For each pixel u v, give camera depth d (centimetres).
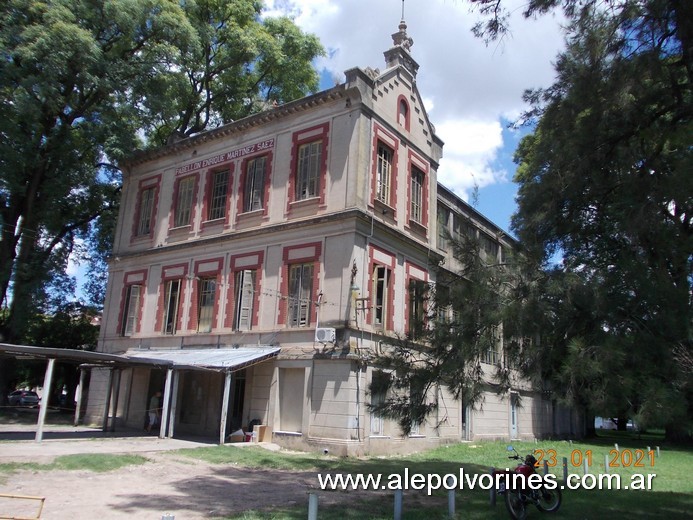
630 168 865
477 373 999
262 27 3322
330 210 1977
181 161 2592
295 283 2030
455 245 1009
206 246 2339
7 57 2342
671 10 793
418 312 1070
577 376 716
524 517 955
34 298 2738
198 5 3066
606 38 875
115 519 862
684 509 1082
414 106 2339
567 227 918
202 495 1085
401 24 2331
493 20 888
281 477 1343
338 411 1767
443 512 993
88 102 2741
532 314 823
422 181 2356
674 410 645
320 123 2103
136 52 2750
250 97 3438
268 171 2217
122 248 2742
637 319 752
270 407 1927
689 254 764
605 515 1005
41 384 4181
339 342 1823
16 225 2728
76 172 2817
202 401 2203
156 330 2434
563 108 946
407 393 1048
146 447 1675
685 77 866
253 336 2072
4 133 2369
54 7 2325
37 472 1193
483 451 2080
